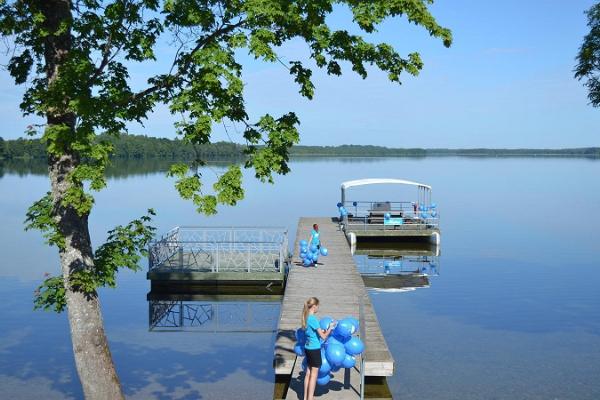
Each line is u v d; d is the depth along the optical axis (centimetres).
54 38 867
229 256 2497
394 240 3425
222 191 826
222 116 805
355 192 7262
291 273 2094
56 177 885
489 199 6469
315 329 984
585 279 2442
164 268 2233
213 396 1220
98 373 920
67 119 873
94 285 876
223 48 839
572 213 5075
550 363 1447
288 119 906
